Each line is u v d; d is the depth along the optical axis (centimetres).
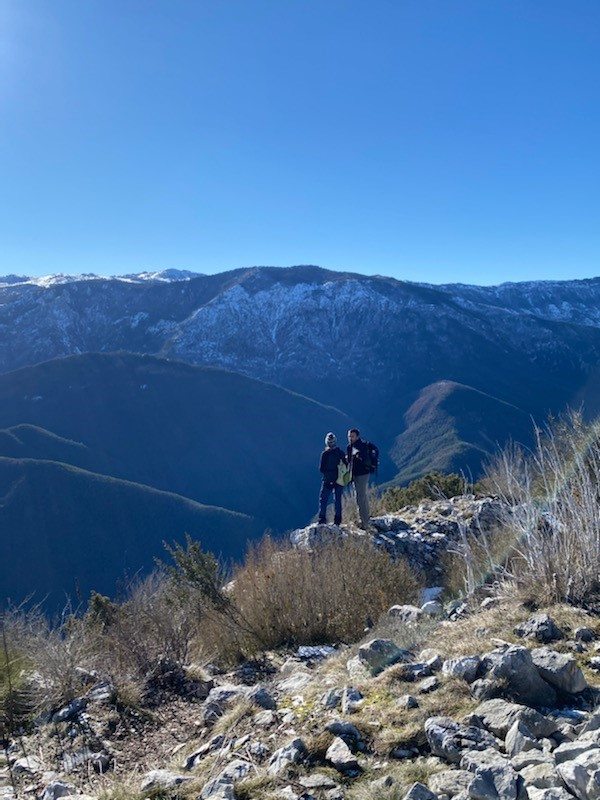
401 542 963
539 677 341
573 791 240
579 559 502
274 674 557
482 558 744
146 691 505
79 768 393
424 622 552
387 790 271
